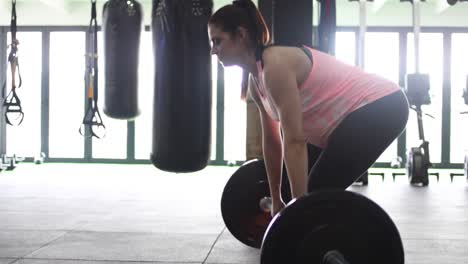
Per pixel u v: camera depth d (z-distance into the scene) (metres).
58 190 5.23
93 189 5.36
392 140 1.59
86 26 8.83
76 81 8.91
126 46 2.91
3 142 8.98
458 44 8.37
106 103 2.96
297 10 2.24
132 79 2.94
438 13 8.32
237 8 1.52
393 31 8.39
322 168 1.55
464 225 3.29
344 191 1.28
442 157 8.38
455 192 5.36
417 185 6.09
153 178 6.64
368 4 8.38
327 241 1.27
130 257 2.31
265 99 1.65
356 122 1.54
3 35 8.91
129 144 8.82
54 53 8.91
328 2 2.69
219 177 6.82
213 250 2.47
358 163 1.55
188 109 2.17
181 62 2.17
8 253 2.37
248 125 3.32
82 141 8.94
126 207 4.05
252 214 2.34
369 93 1.55
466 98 5.99
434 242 2.73
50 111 8.95
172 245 2.58
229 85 8.66
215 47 1.55
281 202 1.93
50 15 8.81
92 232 2.93
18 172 7.39
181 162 2.17
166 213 3.72
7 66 8.87
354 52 8.41
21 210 3.84
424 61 8.39
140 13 2.97
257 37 1.51
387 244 1.29
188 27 2.17
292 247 1.26
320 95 1.55
